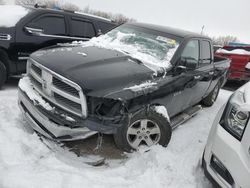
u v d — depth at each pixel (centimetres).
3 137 365
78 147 386
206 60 569
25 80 414
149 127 393
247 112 288
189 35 510
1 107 466
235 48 1091
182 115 523
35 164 328
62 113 342
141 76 378
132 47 467
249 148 273
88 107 329
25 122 424
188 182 342
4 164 317
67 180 307
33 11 608
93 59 385
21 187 286
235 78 936
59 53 403
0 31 552
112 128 334
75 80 330
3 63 570
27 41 586
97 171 339
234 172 276
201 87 548
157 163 361
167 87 405
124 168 354
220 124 311
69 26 658
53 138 353
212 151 304
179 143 442
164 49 463
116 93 336
